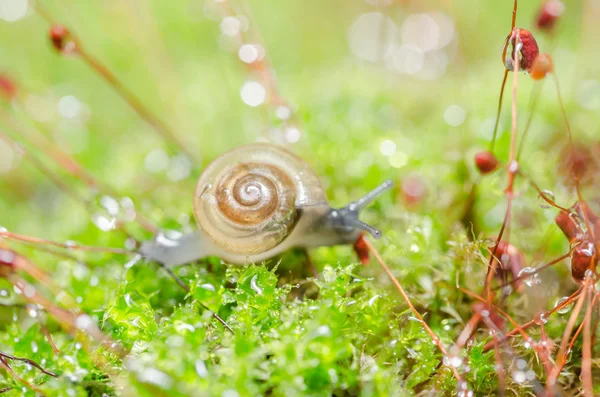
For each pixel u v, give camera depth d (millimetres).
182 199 99
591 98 108
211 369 78
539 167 98
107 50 141
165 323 81
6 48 145
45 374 81
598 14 110
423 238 88
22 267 85
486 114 109
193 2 141
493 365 80
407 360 82
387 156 101
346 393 78
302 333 78
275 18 160
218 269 87
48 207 112
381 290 83
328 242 87
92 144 118
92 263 92
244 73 106
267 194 83
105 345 81
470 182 96
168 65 120
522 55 80
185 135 112
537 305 84
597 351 82
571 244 81
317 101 117
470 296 85
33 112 115
